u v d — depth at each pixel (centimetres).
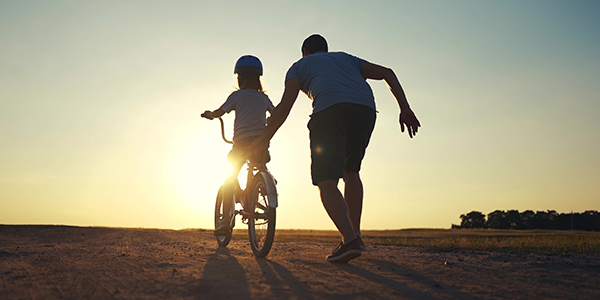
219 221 490
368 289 196
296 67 330
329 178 299
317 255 367
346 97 303
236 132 421
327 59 324
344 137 307
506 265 300
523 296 186
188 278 214
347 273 247
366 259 332
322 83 310
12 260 305
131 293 179
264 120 426
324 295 182
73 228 1177
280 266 273
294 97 323
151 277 219
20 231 976
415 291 195
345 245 292
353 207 355
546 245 508
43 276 225
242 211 409
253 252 374
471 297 184
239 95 426
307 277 227
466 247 528
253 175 408
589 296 186
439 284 215
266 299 171
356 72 322
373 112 317
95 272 238
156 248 439
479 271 265
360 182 356
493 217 10412
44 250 403
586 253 403
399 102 319
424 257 370
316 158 304
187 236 769
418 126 312
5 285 199
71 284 201
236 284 201
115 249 420
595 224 9181
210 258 322
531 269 276
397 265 292
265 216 348
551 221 9638
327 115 303
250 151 345
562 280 228
